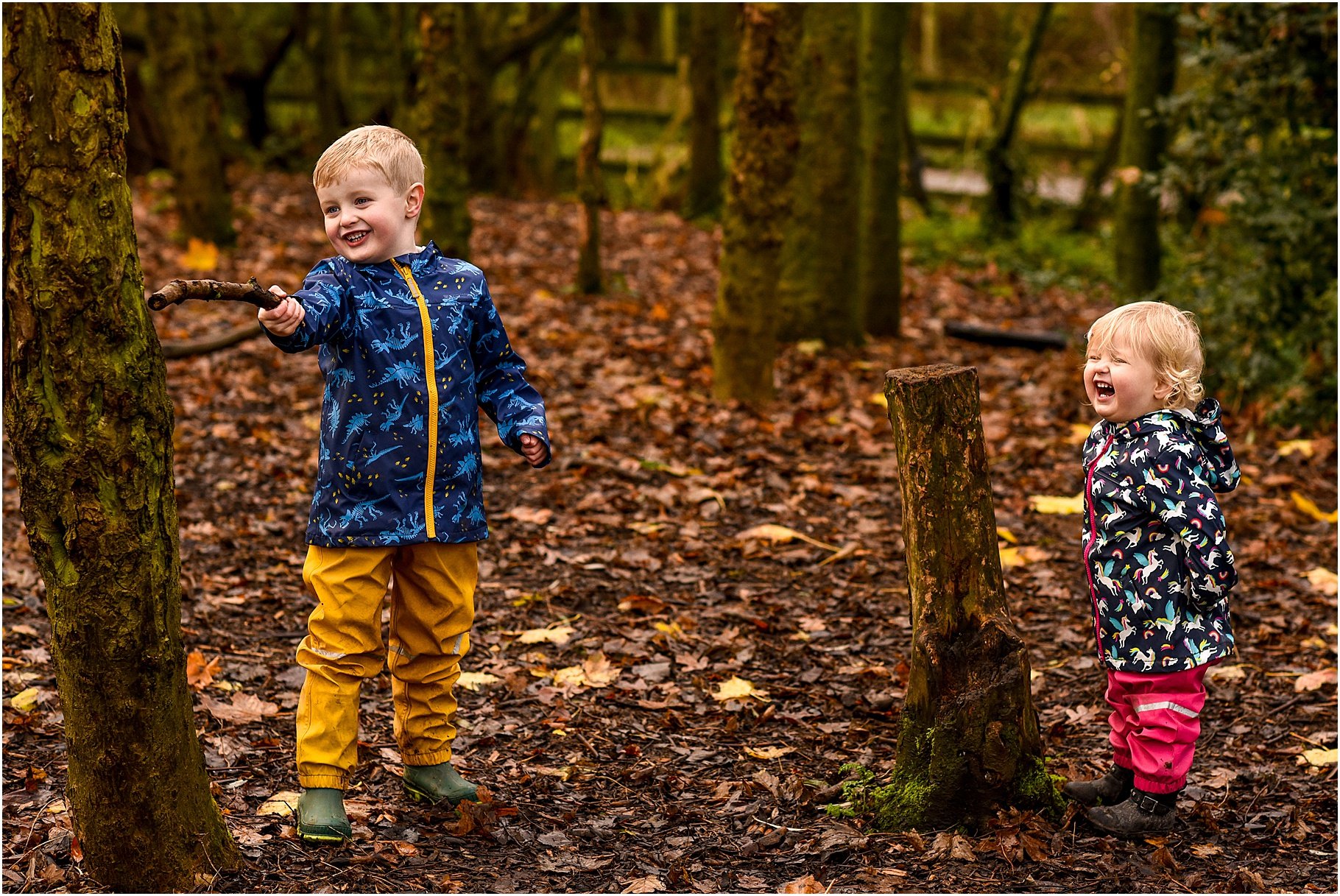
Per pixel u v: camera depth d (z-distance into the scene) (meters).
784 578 5.04
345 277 2.92
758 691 4.05
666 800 3.32
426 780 3.23
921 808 3.11
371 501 2.95
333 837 2.96
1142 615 3.02
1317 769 3.52
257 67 19.66
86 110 2.38
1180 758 3.04
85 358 2.43
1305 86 7.08
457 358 3.02
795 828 3.14
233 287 2.54
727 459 6.40
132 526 2.53
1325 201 7.19
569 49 20.34
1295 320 7.34
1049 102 18.28
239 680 3.97
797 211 8.90
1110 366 3.04
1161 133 10.91
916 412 3.03
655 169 17.53
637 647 4.35
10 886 2.68
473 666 4.21
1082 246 14.63
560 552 5.21
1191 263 8.73
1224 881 2.87
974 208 16.50
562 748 3.64
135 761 2.61
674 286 11.36
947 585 3.06
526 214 14.83
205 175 10.97
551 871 2.89
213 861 2.74
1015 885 2.84
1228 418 7.47
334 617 2.96
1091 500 3.11
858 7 8.77
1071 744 3.67
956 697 3.07
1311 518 5.79
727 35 20.11
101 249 2.42
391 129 3.07
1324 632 4.52
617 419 7.05
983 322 10.55
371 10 18.19
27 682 3.82
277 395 7.40
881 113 9.44
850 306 9.06
